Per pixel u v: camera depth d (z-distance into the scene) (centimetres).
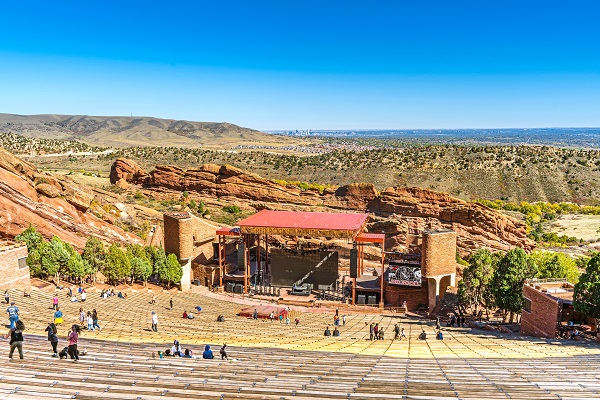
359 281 7200
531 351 3675
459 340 4369
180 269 6638
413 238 9006
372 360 3278
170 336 3984
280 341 4131
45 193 6906
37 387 2167
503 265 5312
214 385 2431
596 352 3622
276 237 8831
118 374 2500
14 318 3256
